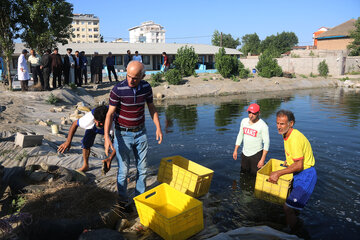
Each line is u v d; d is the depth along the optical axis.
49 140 6.69
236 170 5.75
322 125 9.90
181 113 12.82
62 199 3.54
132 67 3.37
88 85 19.22
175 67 25.80
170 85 21.56
